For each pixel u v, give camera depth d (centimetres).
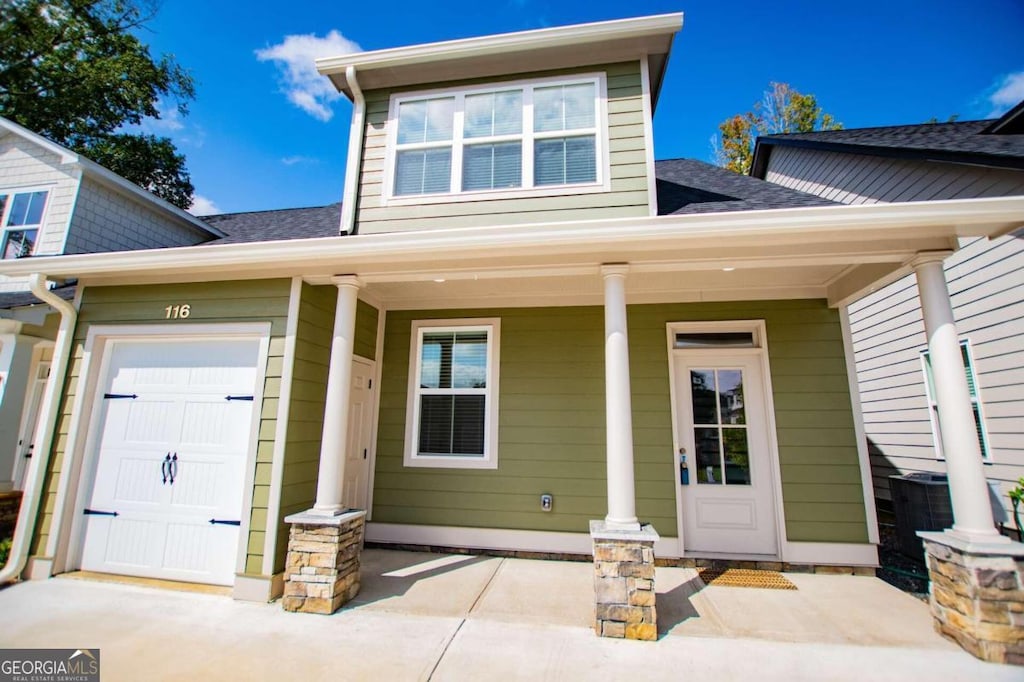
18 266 446
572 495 503
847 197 684
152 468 430
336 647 292
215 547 404
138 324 454
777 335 500
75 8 1359
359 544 394
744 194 443
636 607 309
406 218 450
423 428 548
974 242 495
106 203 648
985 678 255
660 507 482
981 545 285
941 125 644
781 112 1816
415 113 481
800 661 276
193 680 252
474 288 520
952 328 331
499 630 318
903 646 295
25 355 562
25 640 299
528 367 537
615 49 444
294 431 409
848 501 461
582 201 424
